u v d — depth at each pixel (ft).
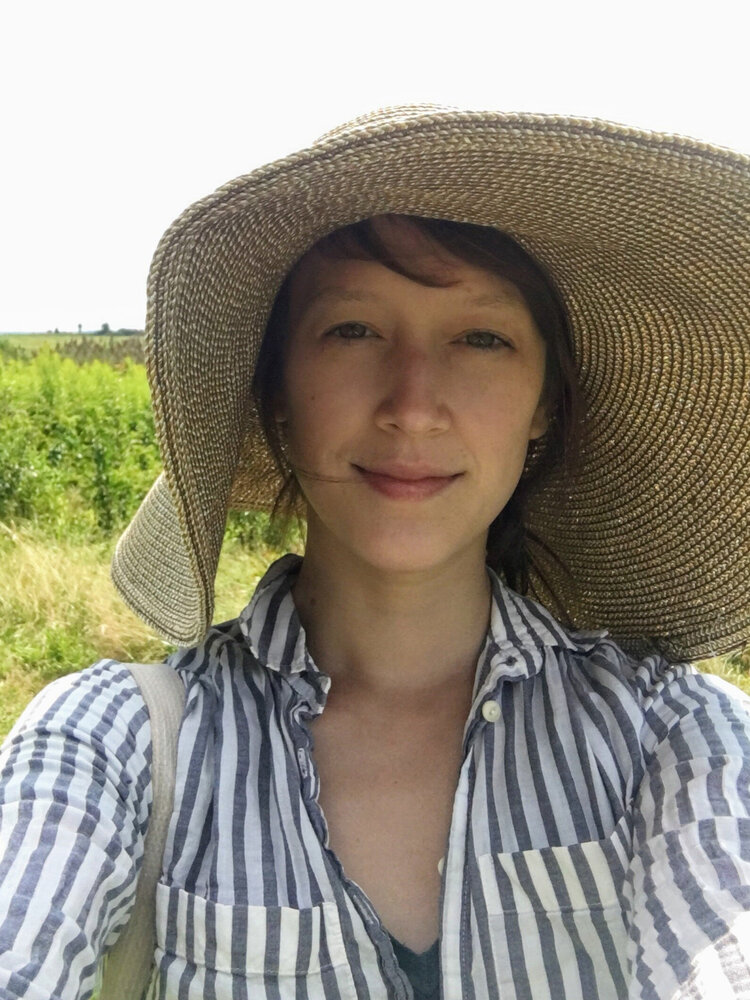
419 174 1.26
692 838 1.26
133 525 2.04
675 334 1.68
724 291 1.53
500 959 1.32
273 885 1.32
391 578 1.54
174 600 1.79
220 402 1.51
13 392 12.48
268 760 1.45
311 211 1.37
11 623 6.62
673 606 1.89
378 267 1.42
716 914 1.15
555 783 1.44
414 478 1.44
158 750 1.40
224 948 1.28
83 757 1.29
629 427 1.84
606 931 1.34
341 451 1.47
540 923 1.35
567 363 1.77
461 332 1.48
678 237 1.44
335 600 1.61
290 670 1.53
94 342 23.80
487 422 1.47
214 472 1.49
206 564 1.44
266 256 1.45
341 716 1.57
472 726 1.50
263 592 1.62
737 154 1.18
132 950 1.33
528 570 2.08
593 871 1.36
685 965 1.12
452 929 1.33
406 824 1.45
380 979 1.30
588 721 1.50
